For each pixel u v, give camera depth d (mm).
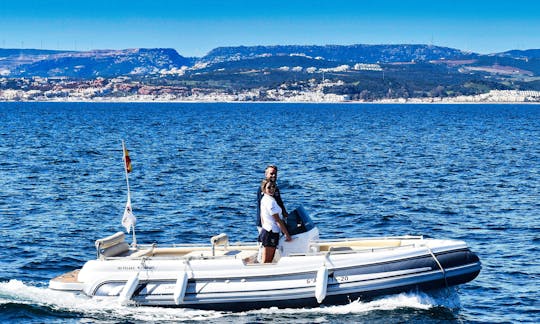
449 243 15648
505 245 22391
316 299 14797
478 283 17953
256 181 38062
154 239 23641
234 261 15016
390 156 53562
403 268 15039
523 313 15727
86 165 45688
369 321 14547
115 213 28094
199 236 24109
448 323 14742
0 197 31672
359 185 36500
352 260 14969
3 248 21719
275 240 15375
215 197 32250
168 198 31875
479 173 42438
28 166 44531
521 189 35344
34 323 14484
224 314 14852
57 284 15414
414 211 28734
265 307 14867
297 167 45188
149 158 50875
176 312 14820
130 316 14766
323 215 28000
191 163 47531
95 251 21594
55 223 25797
